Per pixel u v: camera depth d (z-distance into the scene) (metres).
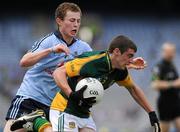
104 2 86.75
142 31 79.50
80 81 19.42
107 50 19.91
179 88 42.44
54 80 20.81
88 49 22.66
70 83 19.84
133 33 78.81
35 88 22.44
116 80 20.56
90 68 19.56
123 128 59.50
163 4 86.31
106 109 61.66
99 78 19.83
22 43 73.75
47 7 85.62
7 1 84.12
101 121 60.31
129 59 19.69
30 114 21.25
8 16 81.69
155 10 85.94
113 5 86.31
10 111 22.94
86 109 20.06
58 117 19.89
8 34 75.75
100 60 19.62
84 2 86.81
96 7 86.44
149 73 68.12
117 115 61.09
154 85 42.03
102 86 19.55
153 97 62.62
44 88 22.39
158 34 78.75
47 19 81.81
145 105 21.28
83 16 78.00
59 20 21.83
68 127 19.78
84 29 70.62
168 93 42.25
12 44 73.69
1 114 59.88
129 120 60.50
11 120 22.83
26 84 22.73
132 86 21.03
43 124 20.50
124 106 62.25
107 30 78.88
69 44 22.17
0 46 73.38
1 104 61.22
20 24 78.56
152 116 21.20
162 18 84.44
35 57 20.73
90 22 75.19
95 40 71.25
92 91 19.22
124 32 78.88
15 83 64.75
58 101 20.17
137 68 20.25
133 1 86.44
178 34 78.88
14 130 21.50
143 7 86.19
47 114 21.78
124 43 19.38
